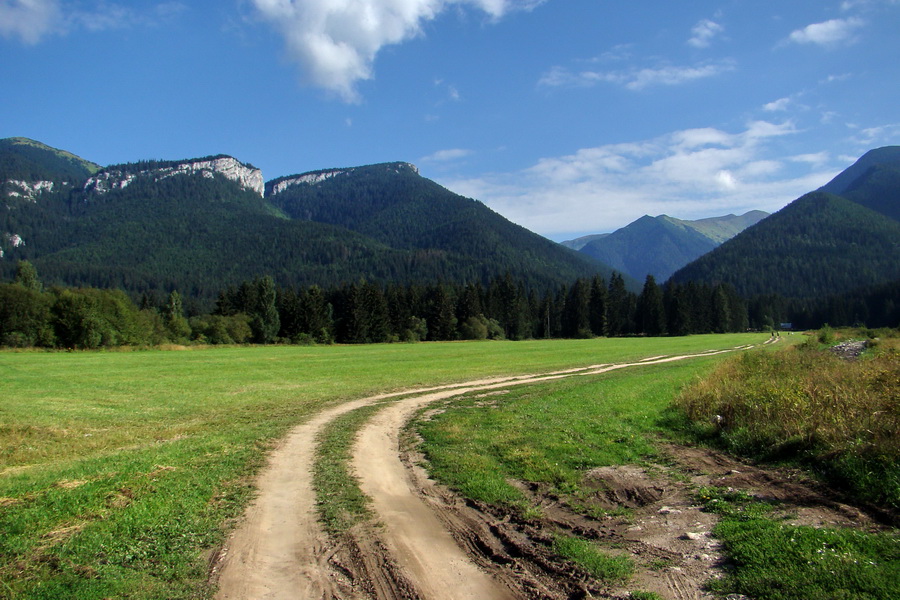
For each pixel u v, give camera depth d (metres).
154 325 83.44
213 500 9.29
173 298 101.31
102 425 18.81
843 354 34.91
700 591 5.88
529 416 17.34
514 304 129.50
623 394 22.25
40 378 35.53
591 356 56.72
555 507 8.92
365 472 11.35
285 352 70.88
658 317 132.25
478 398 23.72
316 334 102.38
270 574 6.50
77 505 8.67
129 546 7.18
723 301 137.88
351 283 116.62
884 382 13.30
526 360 51.25
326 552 7.15
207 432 16.88
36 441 15.93
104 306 73.62
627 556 6.91
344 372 39.03
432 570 6.60
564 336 138.12
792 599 5.46
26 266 85.75
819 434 10.91
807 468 10.15
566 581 6.23
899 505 7.82
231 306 106.12
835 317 152.00
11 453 14.30
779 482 9.68
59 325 69.38
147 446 14.66
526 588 6.11
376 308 109.94
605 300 134.88
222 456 12.70
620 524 8.11
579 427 15.01
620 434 14.16
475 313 125.19
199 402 24.14
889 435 9.91
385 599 5.88
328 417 19.28
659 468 11.08
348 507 8.98
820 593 5.50
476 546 7.37
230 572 6.54
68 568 6.51
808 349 37.56
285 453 13.24
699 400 16.39
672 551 7.02
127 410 22.03
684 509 8.69
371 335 108.06
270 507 8.99
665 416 16.50
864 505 8.20
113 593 5.94
